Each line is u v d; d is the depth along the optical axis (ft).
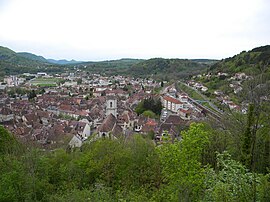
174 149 58.29
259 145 112.78
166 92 535.60
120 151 93.61
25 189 76.07
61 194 76.64
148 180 82.58
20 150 128.88
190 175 53.83
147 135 221.66
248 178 46.70
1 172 82.99
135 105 418.10
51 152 137.80
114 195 74.43
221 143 114.32
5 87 648.38
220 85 512.63
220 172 51.42
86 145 138.92
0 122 286.66
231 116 144.25
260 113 115.96
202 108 374.02
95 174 90.33
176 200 54.08
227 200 39.73
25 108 373.81
